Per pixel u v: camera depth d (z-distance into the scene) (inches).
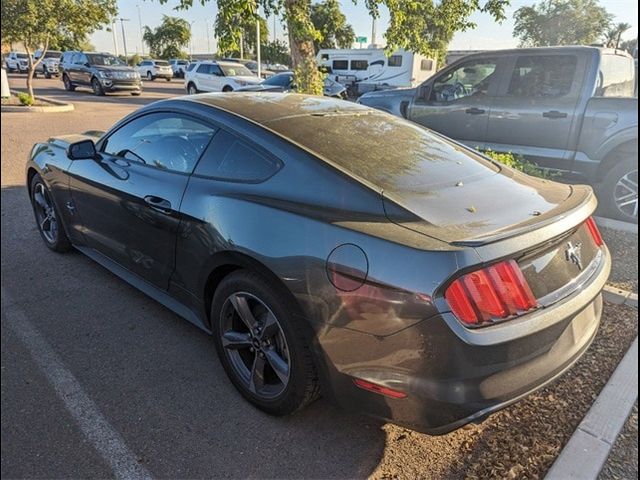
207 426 97.0
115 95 882.1
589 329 94.7
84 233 153.3
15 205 232.1
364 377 80.2
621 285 155.9
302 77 226.7
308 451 91.7
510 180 106.3
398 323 75.2
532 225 80.7
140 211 122.3
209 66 824.3
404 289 74.4
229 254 97.0
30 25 569.0
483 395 74.9
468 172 105.3
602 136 216.4
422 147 112.4
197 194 107.3
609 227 206.5
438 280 72.4
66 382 108.7
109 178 134.8
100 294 146.9
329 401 88.9
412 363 75.4
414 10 218.5
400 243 76.8
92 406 101.7
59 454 90.2
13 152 349.1
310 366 88.2
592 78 220.1
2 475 85.4
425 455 90.9
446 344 72.8
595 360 117.0
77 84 890.1
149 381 109.7
